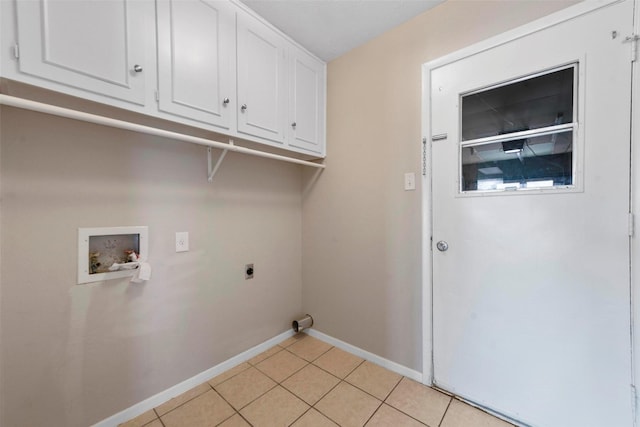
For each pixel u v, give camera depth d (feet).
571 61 3.87
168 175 4.97
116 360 4.39
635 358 3.52
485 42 4.58
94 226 4.11
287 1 4.96
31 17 2.92
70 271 3.92
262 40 5.38
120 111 3.76
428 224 5.27
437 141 5.16
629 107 3.51
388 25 5.67
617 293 3.62
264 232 6.75
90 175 4.07
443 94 5.08
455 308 5.00
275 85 5.67
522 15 4.26
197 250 5.43
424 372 5.37
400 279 5.73
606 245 3.68
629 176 3.52
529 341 4.27
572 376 3.94
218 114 4.66
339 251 6.82
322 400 4.95
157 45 3.91
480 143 4.72
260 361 6.26
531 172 4.25
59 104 3.53
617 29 3.55
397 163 5.73
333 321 6.99
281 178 7.18
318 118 6.81
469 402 4.86
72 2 3.17
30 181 3.59
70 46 3.17
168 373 5.01
